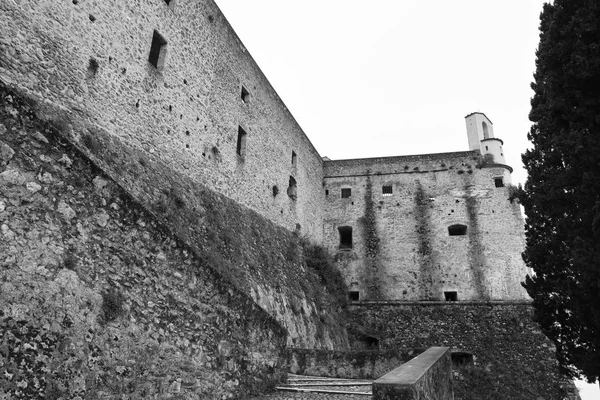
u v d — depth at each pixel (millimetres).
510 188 21438
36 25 7602
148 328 4832
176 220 10117
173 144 11180
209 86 13297
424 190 22438
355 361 9953
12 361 3537
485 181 21797
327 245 22344
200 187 12086
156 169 10258
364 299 20828
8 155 3869
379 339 19656
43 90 7539
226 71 14445
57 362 3855
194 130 12211
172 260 5332
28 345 3670
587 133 9250
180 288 5379
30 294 3779
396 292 20703
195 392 5336
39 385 3682
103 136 8766
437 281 20469
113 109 9203
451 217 21500
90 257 4367
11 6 7184
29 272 3816
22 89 7125
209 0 13781
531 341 18141
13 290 3666
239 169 14602
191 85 12344
